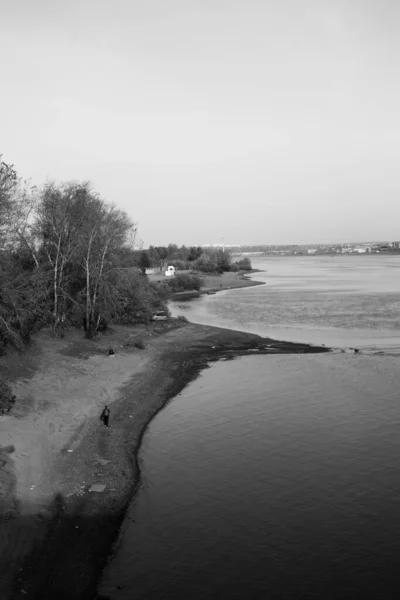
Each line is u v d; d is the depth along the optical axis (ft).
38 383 108.78
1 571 48.67
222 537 55.88
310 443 81.82
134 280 199.31
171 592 47.11
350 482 68.03
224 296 365.20
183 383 123.24
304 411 98.02
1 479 63.31
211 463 75.66
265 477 70.38
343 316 235.20
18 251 155.74
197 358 151.94
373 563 50.93
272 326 214.07
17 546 52.49
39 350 133.90
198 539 55.52
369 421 90.89
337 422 91.04
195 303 322.55
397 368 129.90
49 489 64.49
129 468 73.72
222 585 48.06
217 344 172.45
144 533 56.75
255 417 95.66
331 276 550.36
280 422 92.38
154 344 171.63
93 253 171.53
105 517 59.93
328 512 60.64
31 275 139.54
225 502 63.67
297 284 448.24
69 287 173.27
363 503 62.44
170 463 76.02
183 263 625.41
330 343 170.30
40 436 80.02
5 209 122.72
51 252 165.17
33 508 59.62
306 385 116.78
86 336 163.02
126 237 186.70
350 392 109.70
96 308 172.96
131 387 116.26
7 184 122.62
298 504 62.69
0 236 127.44
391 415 93.66
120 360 142.00
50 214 157.69
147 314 205.98
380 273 590.14
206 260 620.90
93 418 92.99
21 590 46.50
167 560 51.85
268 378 124.88
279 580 48.67
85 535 55.93
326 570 50.03
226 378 126.62
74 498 63.77
